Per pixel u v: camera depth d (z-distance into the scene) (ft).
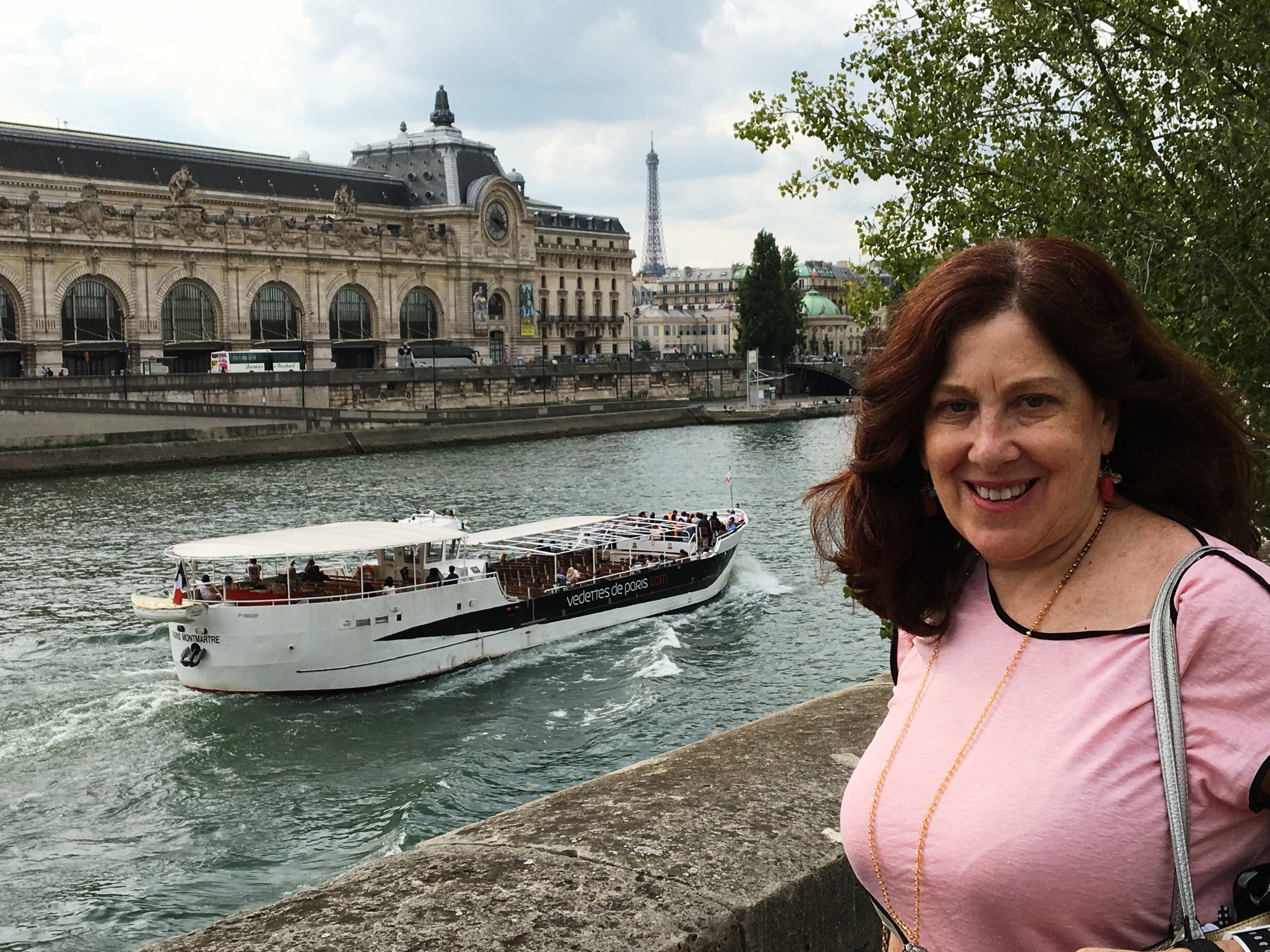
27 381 336.90
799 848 15.26
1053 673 9.12
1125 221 53.52
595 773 95.55
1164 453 9.70
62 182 445.78
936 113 62.75
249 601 111.75
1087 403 9.25
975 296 9.34
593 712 109.40
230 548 114.01
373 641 114.73
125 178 470.80
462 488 271.28
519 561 150.61
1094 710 8.75
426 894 14.12
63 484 283.18
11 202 411.95
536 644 128.67
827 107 64.59
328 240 504.43
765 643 131.75
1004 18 60.59
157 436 333.21
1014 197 60.70
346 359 536.83
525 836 15.96
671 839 15.72
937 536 10.41
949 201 62.28
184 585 115.65
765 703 111.34
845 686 116.26
